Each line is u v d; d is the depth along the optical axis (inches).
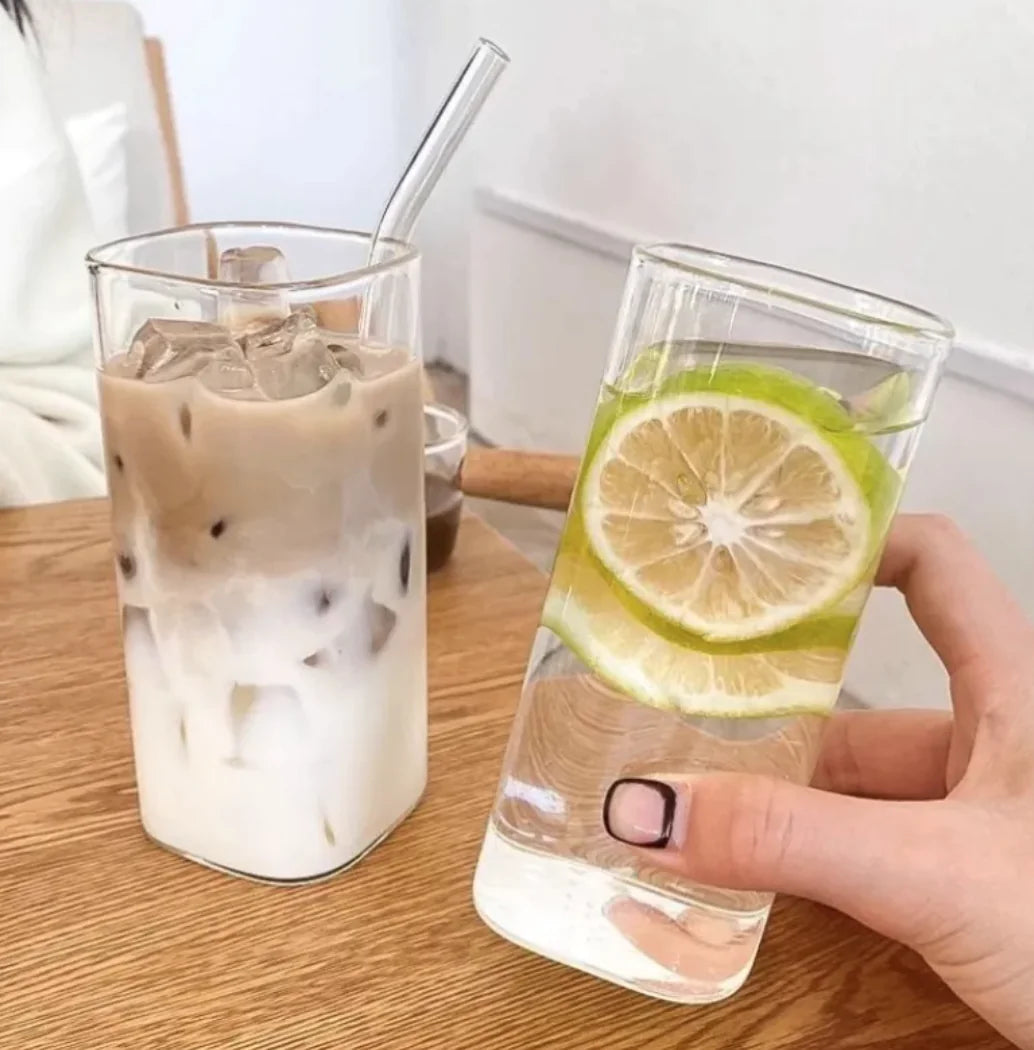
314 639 9.1
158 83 33.4
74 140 28.3
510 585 15.3
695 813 7.9
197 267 10.0
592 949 8.9
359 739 9.7
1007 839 8.3
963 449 24.3
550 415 40.5
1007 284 22.8
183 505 8.7
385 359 9.3
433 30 45.0
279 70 44.6
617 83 33.8
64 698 12.3
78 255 24.3
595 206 36.1
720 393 7.8
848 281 26.9
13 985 8.7
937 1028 8.8
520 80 38.9
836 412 7.8
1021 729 9.3
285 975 8.9
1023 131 21.8
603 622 8.4
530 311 40.6
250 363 8.5
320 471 8.6
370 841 10.2
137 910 9.5
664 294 7.9
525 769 9.0
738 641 8.2
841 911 9.3
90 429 23.2
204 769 9.5
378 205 48.7
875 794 11.4
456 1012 8.6
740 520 8.0
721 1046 8.5
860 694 27.5
